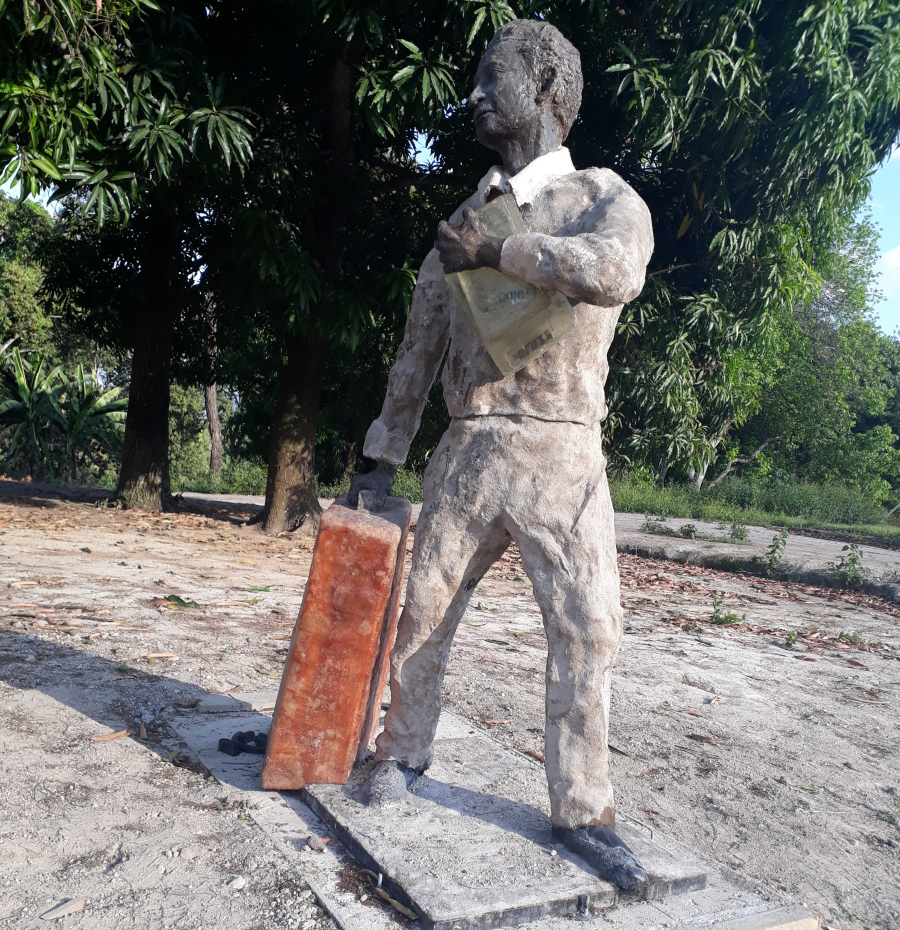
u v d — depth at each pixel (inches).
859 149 350.9
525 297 90.2
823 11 302.2
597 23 309.4
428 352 110.3
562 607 97.3
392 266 356.2
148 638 185.8
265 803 105.9
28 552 285.4
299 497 427.8
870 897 106.1
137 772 114.4
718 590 375.6
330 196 382.6
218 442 1290.6
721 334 388.8
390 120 299.9
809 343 1206.9
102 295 487.2
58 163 247.6
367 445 113.9
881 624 324.2
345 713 107.8
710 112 315.9
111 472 1085.1
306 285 334.6
